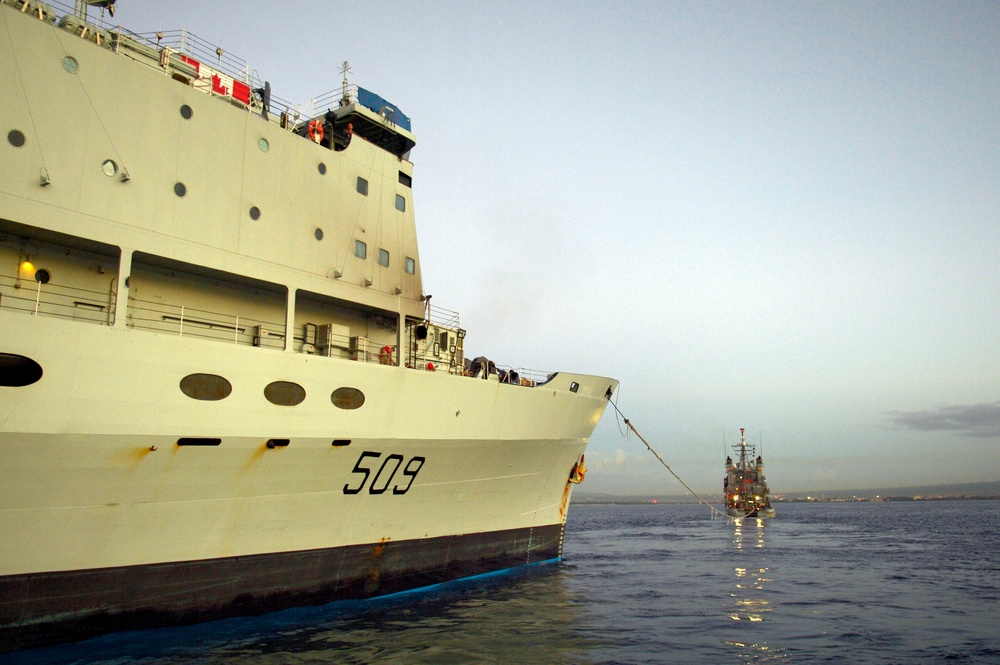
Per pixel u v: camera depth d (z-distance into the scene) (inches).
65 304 539.2
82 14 601.0
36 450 446.6
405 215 839.1
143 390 497.4
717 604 801.6
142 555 518.0
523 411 860.0
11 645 450.9
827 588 949.2
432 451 739.4
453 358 901.8
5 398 432.1
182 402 518.6
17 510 450.0
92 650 487.5
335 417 625.3
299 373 597.6
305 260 682.8
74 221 507.2
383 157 816.3
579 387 965.8
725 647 581.9
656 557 1441.9
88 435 467.8
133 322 575.8
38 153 496.4
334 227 725.9
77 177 515.2
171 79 594.9
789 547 1716.3
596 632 633.0
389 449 684.7
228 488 562.3
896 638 624.4
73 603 479.8
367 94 853.2
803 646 589.9
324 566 653.9
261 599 597.0
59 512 470.0
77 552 482.0
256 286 675.4
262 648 534.3
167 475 518.9
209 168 611.5
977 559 1362.0
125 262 530.6
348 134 781.3
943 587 962.1
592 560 1368.1
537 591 852.6
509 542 927.7
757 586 965.8
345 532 673.6
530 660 527.5
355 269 743.1
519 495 930.7
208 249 597.6
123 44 615.2
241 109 660.7
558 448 966.4
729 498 3597.4
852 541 1935.3
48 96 509.4
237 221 626.2
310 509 633.0
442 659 521.0
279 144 684.7
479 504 852.6
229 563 573.6
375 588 709.9
